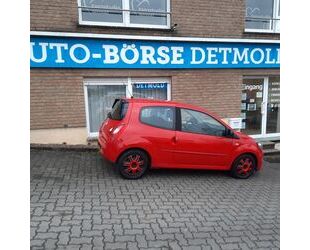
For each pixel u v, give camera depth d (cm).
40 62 706
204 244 366
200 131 604
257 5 908
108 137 570
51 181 541
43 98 725
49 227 380
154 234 381
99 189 517
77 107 753
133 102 577
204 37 826
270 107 969
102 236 367
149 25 797
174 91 827
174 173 641
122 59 764
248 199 526
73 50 724
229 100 885
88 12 748
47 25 702
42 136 737
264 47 895
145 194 511
